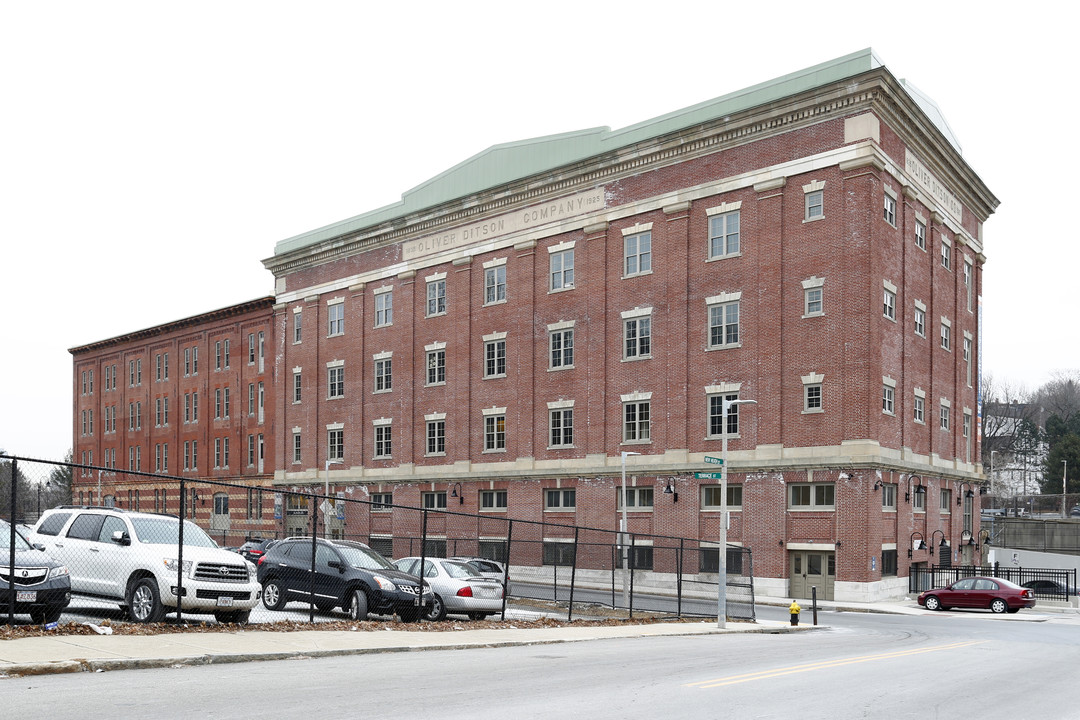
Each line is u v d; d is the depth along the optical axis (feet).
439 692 41.37
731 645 72.28
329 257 224.94
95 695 37.47
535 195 182.19
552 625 84.28
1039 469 477.77
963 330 176.76
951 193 173.68
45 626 53.57
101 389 307.37
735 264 152.25
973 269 184.75
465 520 187.73
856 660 60.49
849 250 139.74
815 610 100.07
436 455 195.31
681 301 157.79
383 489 204.85
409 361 202.69
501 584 87.15
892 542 143.84
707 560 150.41
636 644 71.26
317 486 219.82
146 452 282.56
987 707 41.83
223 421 254.27
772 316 146.51
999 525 253.65
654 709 38.14
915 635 89.81
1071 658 67.15
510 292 185.06
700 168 158.20
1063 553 223.51
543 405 177.17
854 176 140.15
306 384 226.58
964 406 176.65
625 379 164.66
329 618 77.30
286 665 49.67
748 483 146.82
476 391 188.85
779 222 147.33
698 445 153.99
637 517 160.76
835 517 137.69
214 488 254.47
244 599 63.21
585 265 173.17
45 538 65.67
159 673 44.52
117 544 62.28
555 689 43.32
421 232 203.92
